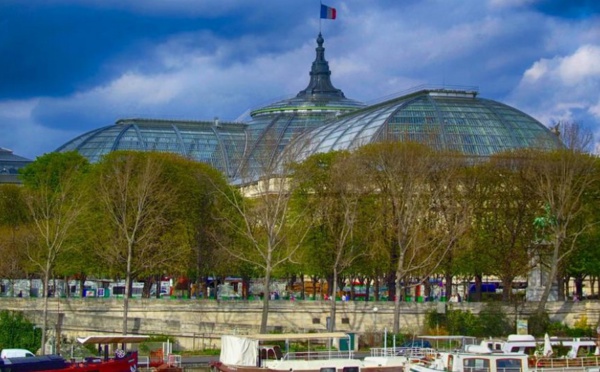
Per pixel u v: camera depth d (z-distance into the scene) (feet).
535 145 653.30
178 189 492.13
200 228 497.87
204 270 499.51
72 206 476.95
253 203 521.65
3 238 520.42
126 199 454.81
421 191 464.24
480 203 480.64
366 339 407.64
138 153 520.83
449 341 385.91
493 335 436.35
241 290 624.18
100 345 359.25
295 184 463.42
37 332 398.62
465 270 471.21
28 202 485.97
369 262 470.39
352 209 466.70
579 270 483.10
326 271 477.36
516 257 474.49
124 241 459.73
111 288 593.83
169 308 436.76
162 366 339.36
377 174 471.62
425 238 453.17
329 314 450.71
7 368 310.04
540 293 511.81
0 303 424.05
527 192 476.54
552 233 472.03
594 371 321.52
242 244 497.46
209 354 387.96
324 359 332.39
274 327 433.89
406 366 321.93
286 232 461.78
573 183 471.21
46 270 422.82
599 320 464.65
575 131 485.97
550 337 379.55
